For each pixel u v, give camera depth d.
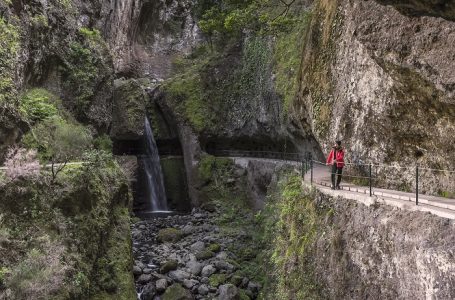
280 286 15.68
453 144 11.87
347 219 11.99
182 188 38.84
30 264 12.23
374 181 15.25
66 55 28.78
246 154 37.72
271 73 31.73
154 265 22.27
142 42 48.25
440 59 11.01
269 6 29.70
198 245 24.72
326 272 12.37
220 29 30.38
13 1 22.67
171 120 40.09
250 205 32.09
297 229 15.66
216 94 39.03
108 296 15.98
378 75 14.64
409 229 8.98
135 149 39.44
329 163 14.99
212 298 19.08
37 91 24.17
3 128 17.06
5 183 13.95
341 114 17.58
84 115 29.61
